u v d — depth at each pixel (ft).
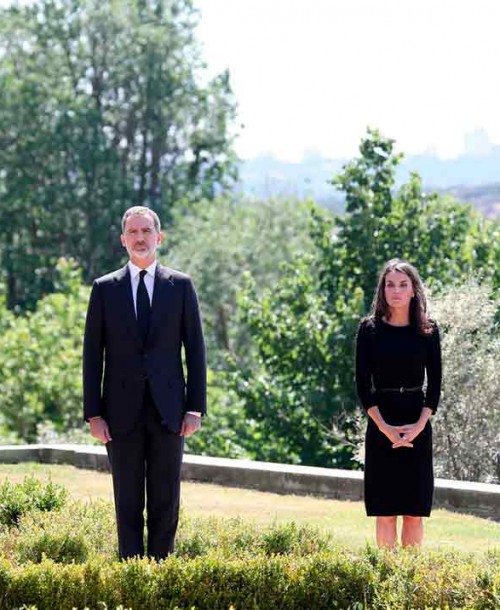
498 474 96.63
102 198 320.09
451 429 96.89
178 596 41.75
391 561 43.14
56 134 319.88
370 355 51.55
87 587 41.50
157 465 49.42
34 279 319.68
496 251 140.97
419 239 146.72
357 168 148.56
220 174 355.15
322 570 42.37
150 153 348.79
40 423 160.15
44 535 50.70
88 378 49.78
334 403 132.26
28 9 341.62
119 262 325.21
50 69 337.93
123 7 343.26
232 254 259.39
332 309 143.33
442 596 39.88
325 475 75.92
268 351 140.87
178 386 49.70
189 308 50.14
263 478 78.54
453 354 96.99
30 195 320.29
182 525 54.49
